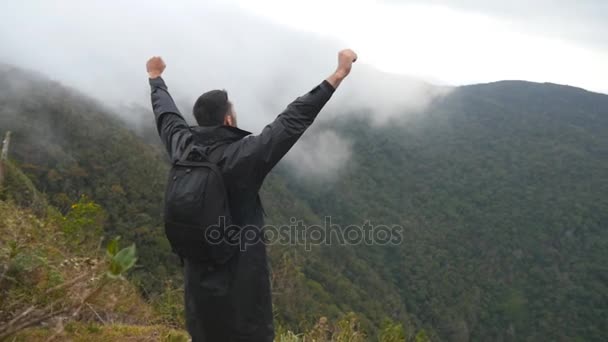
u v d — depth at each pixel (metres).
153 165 38.81
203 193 1.42
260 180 1.49
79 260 2.35
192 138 1.55
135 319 2.80
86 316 2.53
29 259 2.16
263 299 1.55
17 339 1.94
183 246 1.45
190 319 1.59
